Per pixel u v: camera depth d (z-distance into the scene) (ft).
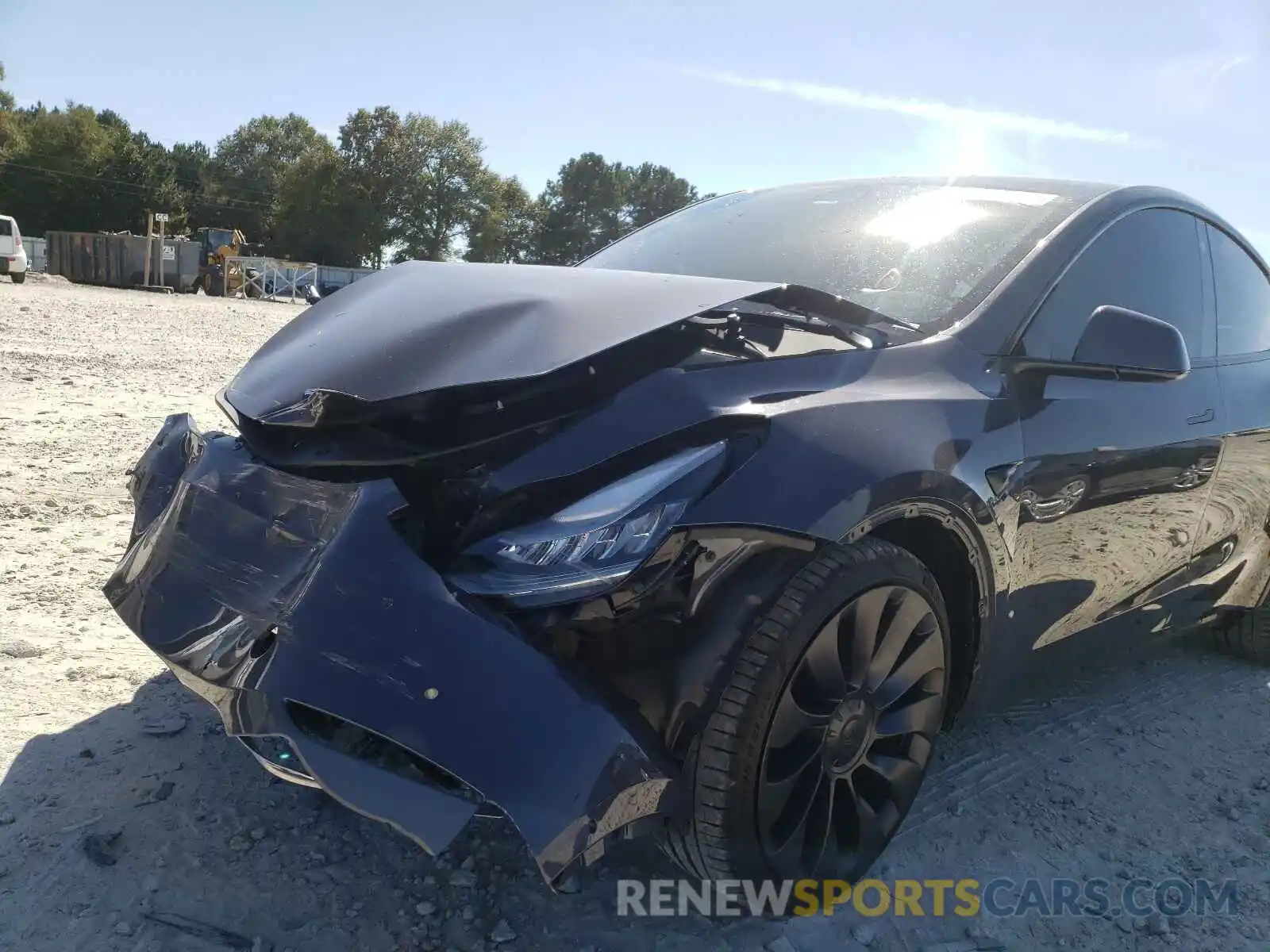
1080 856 8.16
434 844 5.39
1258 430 10.71
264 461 7.09
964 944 6.98
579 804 5.37
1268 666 12.53
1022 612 8.20
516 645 5.60
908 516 6.86
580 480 5.99
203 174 279.28
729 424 6.25
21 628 10.73
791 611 6.08
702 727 5.93
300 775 6.13
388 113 245.45
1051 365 8.25
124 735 8.77
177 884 6.92
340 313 8.23
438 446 6.31
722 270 10.00
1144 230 10.16
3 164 232.73
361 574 5.90
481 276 8.28
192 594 6.79
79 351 36.11
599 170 284.41
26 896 6.66
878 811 7.18
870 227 10.07
